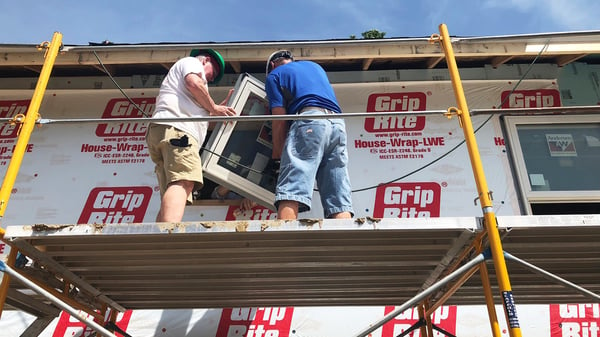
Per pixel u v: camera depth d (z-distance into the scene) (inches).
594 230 83.7
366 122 161.9
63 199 151.8
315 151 107.3
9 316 138.4
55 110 166.1
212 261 97.5
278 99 116.9
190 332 137.1
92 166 156.8
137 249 90.8
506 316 73.9
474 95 166.7
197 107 115.5
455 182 152.6
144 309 125.9
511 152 157.4
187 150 107.3
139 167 156.6
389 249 92.8
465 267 79.0
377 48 150.3
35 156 157.8
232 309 139.6
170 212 99.3
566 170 156.1
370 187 152.5
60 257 94.7
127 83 169.5
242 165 130.2
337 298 121.6
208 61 131.6
